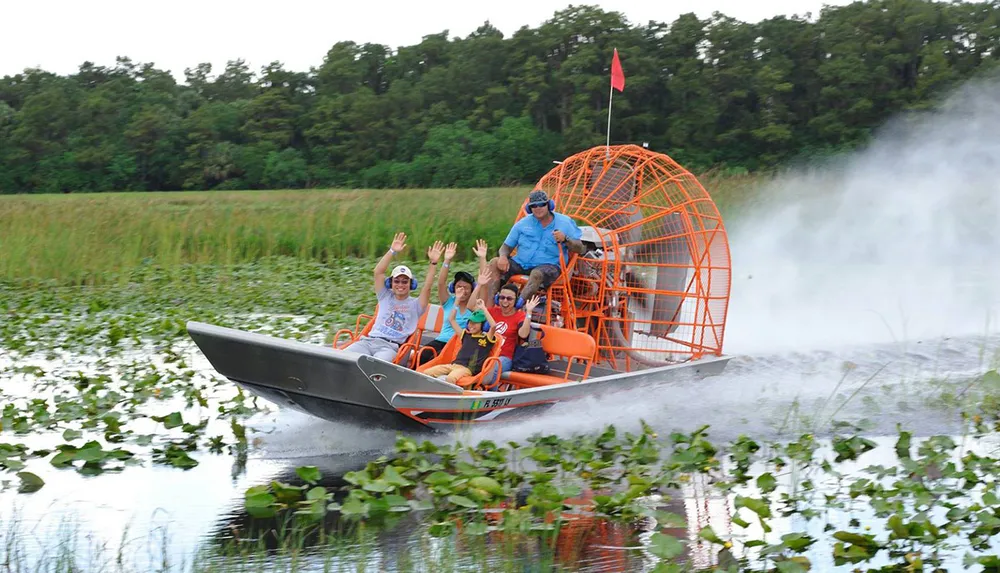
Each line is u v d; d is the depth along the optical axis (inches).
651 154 617.0
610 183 634.2
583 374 587.5
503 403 502.3
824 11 3651.6
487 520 384.5
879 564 341.7
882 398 574.9
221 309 937.5
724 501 406.0
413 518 386.6
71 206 1604.3
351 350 539.5
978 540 358.9
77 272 1125.1
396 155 3698.3
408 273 552.7
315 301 964.6
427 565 334.0
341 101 3865.7
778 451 475.2
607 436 497.7
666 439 503.5
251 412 560.1
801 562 339.6
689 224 597.3
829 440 495.8
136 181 3998.5
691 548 356.8
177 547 355.9
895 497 400.8
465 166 3334.2
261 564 336.8
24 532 370.3
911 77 3422.7
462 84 3882.9
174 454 472.1
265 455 478.0
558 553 350.0
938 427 514.6
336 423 520.4
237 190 3732.8
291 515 390.9
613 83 644.7
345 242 1347.2
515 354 562.9
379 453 484.1
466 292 563.5
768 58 3511.3
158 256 1245.7
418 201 1542.8
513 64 3762.3
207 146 3964.1
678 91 3400.6
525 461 463.2
